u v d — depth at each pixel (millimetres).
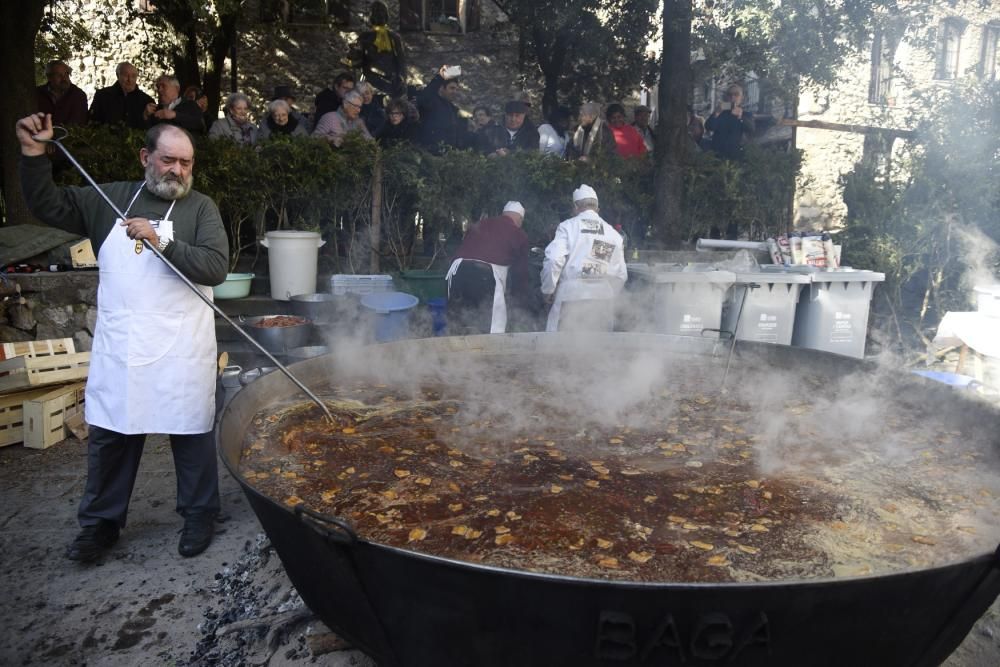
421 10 14359
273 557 3217
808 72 7578
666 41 7656
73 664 2660
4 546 3498
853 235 7965
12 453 4695
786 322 6145
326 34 14156
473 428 2854
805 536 1998
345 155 6992
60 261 6145
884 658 1743
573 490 2277
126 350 3096
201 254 3090
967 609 1773
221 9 7336
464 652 1737
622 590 1493
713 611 1516
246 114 7539
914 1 8180
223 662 2625
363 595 1800
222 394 4977
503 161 7309
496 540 1955
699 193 8195
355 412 2986
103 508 3344
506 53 14594
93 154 6543
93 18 12258
